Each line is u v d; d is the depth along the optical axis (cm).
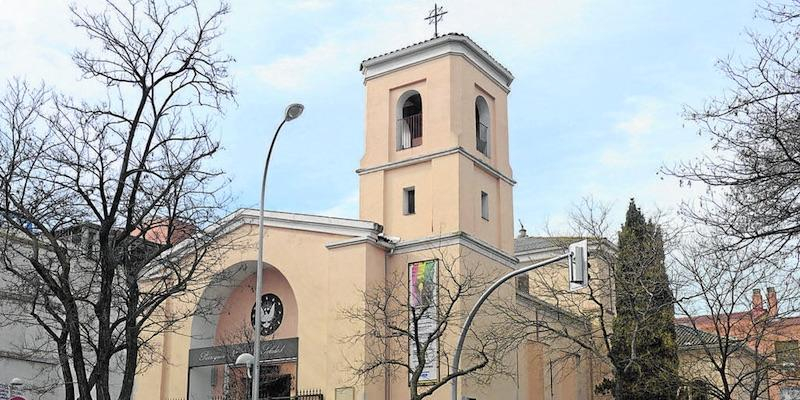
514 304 3469
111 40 1934
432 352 3078
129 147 1923
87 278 2625
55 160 1933
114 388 3356
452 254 3184
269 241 3466
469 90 3509
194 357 3506
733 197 1438
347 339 3119
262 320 3556
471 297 3175
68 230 2088
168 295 2016
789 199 1398
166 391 3547
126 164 1908
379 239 3266
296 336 3462
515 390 3466
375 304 3008
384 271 3278
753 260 1477
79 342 1873
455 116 3391
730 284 2872
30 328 3028
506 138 3716
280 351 3297
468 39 3509
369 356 3077
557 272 4091
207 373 3631
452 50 3469
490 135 3638
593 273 3247
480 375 3103
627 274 3131
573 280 2081
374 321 3098
